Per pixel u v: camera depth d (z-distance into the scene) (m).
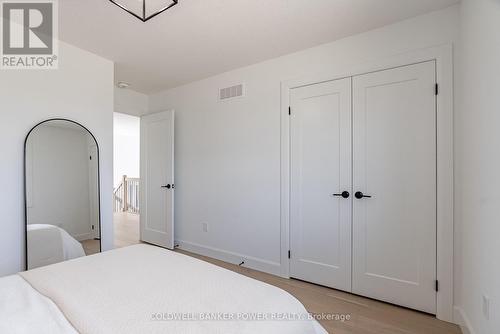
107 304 0.96
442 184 1.89
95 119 2.63
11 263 2.07
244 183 2.95
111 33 2.24
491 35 1.30
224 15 1.98
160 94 3.85
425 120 1.97
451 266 1.86
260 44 2.44
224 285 1.12
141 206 3.99
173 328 0.82
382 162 2.15
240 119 2.99
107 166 2.73
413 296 2.01
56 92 2.35
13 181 2.09
